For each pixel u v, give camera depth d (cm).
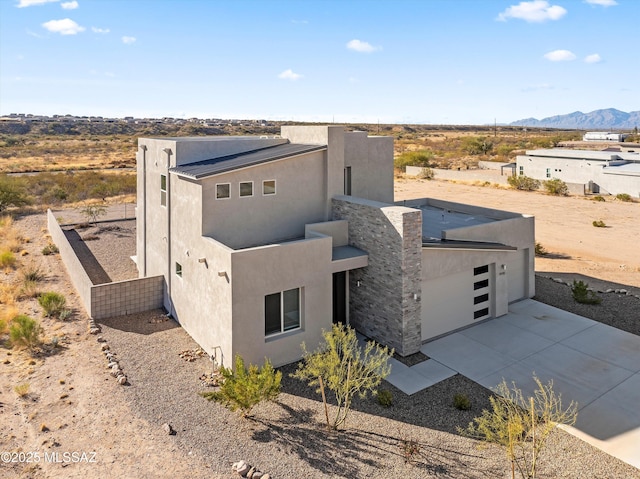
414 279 1539
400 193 5219
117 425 1123
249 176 1623
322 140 1802
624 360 1515
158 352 1526
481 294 1831
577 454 1070
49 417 1148
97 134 15562
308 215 1791
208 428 1130
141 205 2125
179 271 1750
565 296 2106
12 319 1712
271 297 1451
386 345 1608
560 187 5169
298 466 1005
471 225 1972
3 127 15562
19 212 3928
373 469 1005
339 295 1767
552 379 1403
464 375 1434
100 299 1777
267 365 1216
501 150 9906
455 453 1068
